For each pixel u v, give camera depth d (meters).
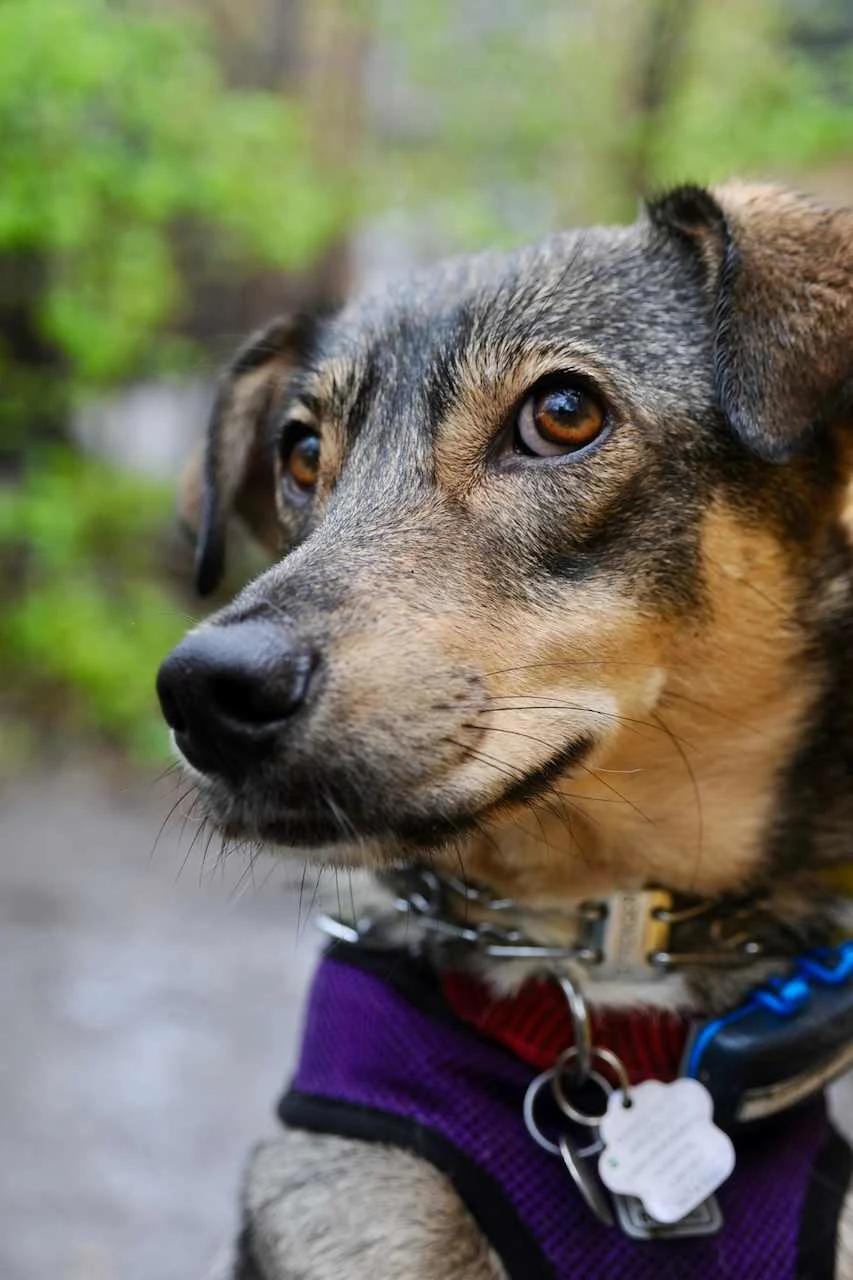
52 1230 0.78
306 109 1.73
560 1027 0.50
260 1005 1.07
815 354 0.51
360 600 0.47
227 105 1.48
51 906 1.22
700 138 1.60
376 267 1.98
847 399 0.51
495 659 0.48
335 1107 0.50
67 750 1.59
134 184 1.43
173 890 1.29
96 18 1.38
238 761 0.45
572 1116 0.48
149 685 1.56
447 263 0.58
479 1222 0.48
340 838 0.46
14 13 1.30
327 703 0.45
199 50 1.54
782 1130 0.50
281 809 0.45
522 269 0.54
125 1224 0.79
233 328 1.83
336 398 0.55
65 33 1.31
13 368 1.57
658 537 0.50
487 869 0.52
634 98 1.67
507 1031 0.50
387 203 1.71
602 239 0.55
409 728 0.46
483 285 0.54
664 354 0.51
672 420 0.50
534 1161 0.48
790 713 0.52
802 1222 0.48
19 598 1.62
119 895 1.26
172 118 1.44
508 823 0.49
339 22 1.78
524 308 0.52
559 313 0.52
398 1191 0.49
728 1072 0.48
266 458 0.63
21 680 1.64
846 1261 0.49
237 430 0.62
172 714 0.45
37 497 1.52
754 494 0.51
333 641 0.46
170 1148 0.87
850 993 0.51
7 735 1.58
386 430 0.52
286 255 1.54
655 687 0.51
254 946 1.18
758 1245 0.48
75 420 1.74
